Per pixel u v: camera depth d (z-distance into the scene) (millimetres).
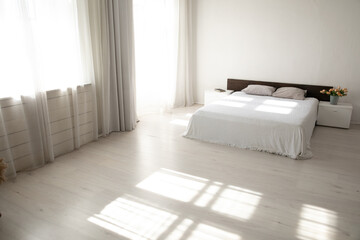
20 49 2809
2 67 2707
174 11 5508
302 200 2500
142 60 5062
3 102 2768
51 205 2420
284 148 3484
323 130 4523
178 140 4031
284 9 4984
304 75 5102
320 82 5004
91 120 3922
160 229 2107
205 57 6020
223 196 2562
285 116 3695
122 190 2666
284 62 5215
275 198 2533
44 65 3152
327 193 2621
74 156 3459
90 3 3627
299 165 3223
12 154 2932
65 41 3332
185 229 2105
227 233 2062
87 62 3688
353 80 4770
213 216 2268
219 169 3117
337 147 3775
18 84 2838
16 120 2906
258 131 3602
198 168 3141
